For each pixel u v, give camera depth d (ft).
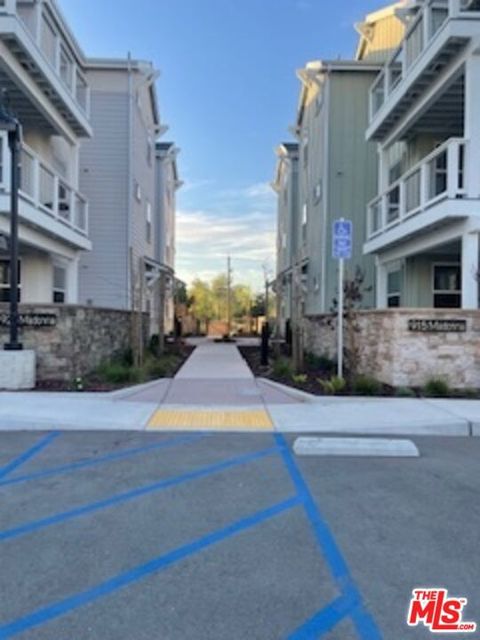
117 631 8.42
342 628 8.56
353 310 33.22
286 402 27.22
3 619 8.74
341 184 56.80
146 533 12.05
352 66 56.18
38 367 31.07
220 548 11.34
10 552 11.09
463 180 32.63
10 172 31.63
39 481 15.53
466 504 13.96
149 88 69.67
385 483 15.56
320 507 13.66
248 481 15.65
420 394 28.40
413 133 44.09
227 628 8.52
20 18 33.88
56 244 43.06
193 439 20.56
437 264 44.62
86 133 47.91
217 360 49.83
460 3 32.76
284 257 89.86
